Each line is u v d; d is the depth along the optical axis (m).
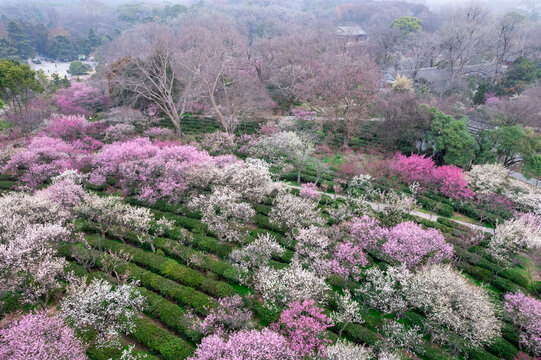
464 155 40.44
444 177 35.53
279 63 74.88
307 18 160.25
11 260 20.44
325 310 21.45
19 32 133.38
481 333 18.28
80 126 47.84
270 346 16.39
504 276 25.80
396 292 22.02
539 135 40.03
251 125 55.69
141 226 25.59
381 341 19.19
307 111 56.75
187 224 29.16
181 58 57.50
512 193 35.84
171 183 31.30
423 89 64.44
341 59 70.62
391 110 45.72
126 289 19.56
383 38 101.31
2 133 52.72
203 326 18.59
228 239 27.16
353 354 16.31
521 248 27.67
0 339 16.03
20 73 49.31
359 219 27.86
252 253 23.53
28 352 15.16
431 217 33.72
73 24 182.75
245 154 45.28
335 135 51.00
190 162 34.69
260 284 21.17
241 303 20.80
